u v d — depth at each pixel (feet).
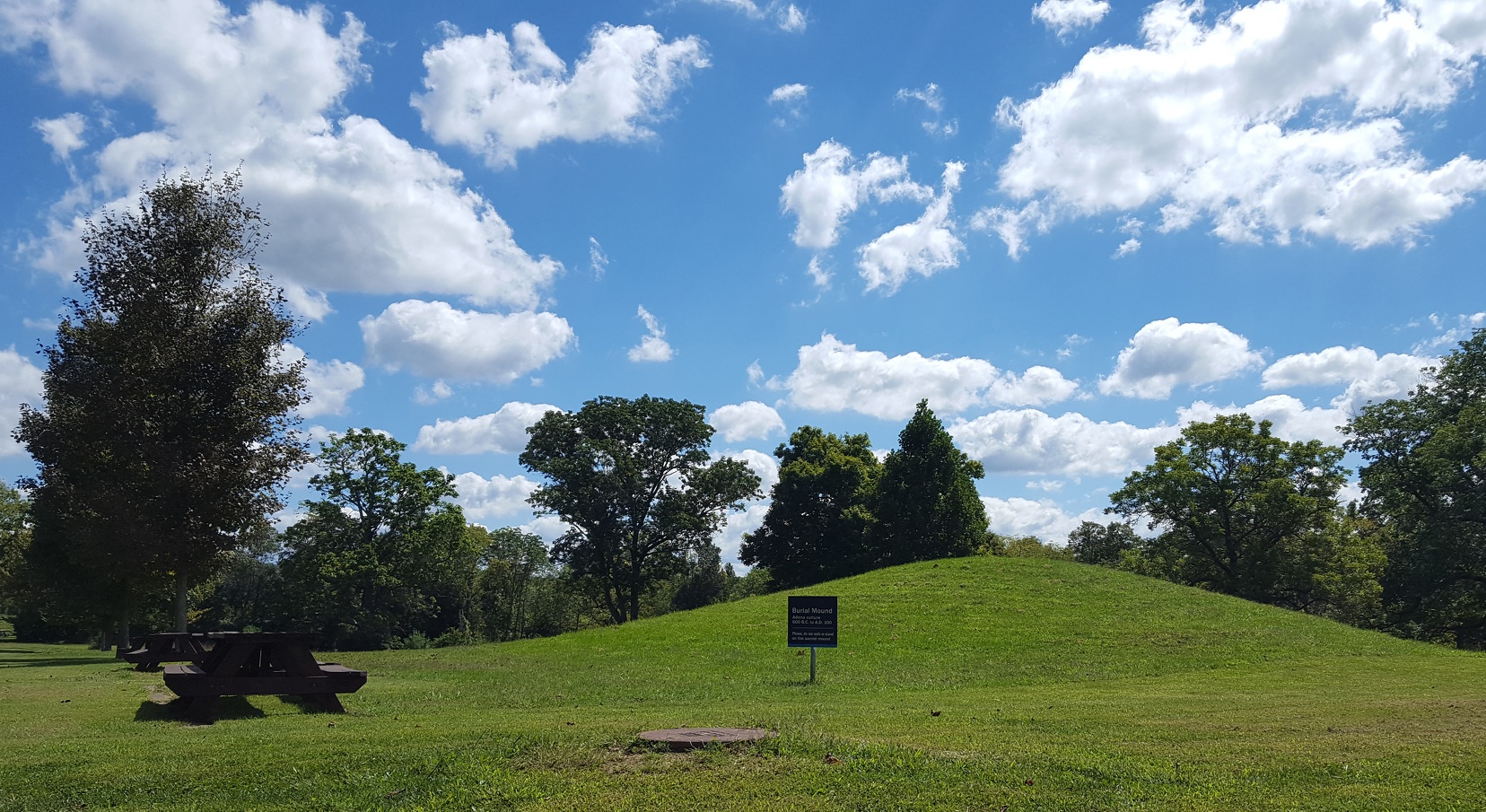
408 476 178.09
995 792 25.36
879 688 62.54
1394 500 160.86
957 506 194.39
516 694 57.41
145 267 84.69
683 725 36.58
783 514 220.84
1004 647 82.07
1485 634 159.94
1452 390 160.56
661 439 201.26
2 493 175.73
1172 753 31.04
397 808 25.36
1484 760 29.60
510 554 277.03
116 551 87.45
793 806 24.31
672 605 294.87
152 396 82.79
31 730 38.58
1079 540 311.27
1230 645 82.38
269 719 43.37
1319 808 23.65
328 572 167.43
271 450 89.76
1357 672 69.10
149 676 68.95
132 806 26.08
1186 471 175.52
